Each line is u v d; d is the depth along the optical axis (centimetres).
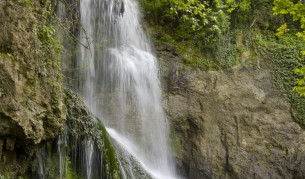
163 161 982
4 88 440
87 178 603
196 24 1088
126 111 960
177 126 1023
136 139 951
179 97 1042
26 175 521
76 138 596
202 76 1083
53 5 617
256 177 1023
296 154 1054
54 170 559
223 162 1024
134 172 754
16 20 459
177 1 1059
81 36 916
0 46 443
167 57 1088
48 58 521
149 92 1013
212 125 1044
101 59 955
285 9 788
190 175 1009
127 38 1050
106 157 633
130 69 993
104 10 998
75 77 891
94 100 920
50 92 512
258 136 1063
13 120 449
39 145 521
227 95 1084
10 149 473
